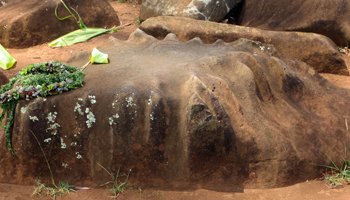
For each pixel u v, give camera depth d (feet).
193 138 10.98
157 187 11.39
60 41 20.29
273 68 13.16
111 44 14.64
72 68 12.39
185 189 11.35
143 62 12.87
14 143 11.47
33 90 11.36
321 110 13.05
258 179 11.48
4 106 11.55
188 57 13.14
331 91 13.94
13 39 20.66
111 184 11.41
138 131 11.17
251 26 21.54
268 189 11.46
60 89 11.43
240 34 18.52
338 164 12.00
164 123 11.16
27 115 11.28
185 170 11.27
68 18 21.58
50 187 11.46
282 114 12.44
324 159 11.89
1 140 11.78
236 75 12.59
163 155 11.25
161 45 14.10
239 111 11.65
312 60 18.51
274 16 21.06
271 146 11.48
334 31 20.03
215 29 18.66
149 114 11.10
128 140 11.19
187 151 11.07
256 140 11.46
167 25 18.97
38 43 21.09
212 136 11.03
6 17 21.04
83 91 11.50
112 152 11.27
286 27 20.71
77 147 11.36
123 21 23.86
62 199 11.14
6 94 11.43
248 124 11.60
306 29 20.31
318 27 20.10
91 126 11.28
